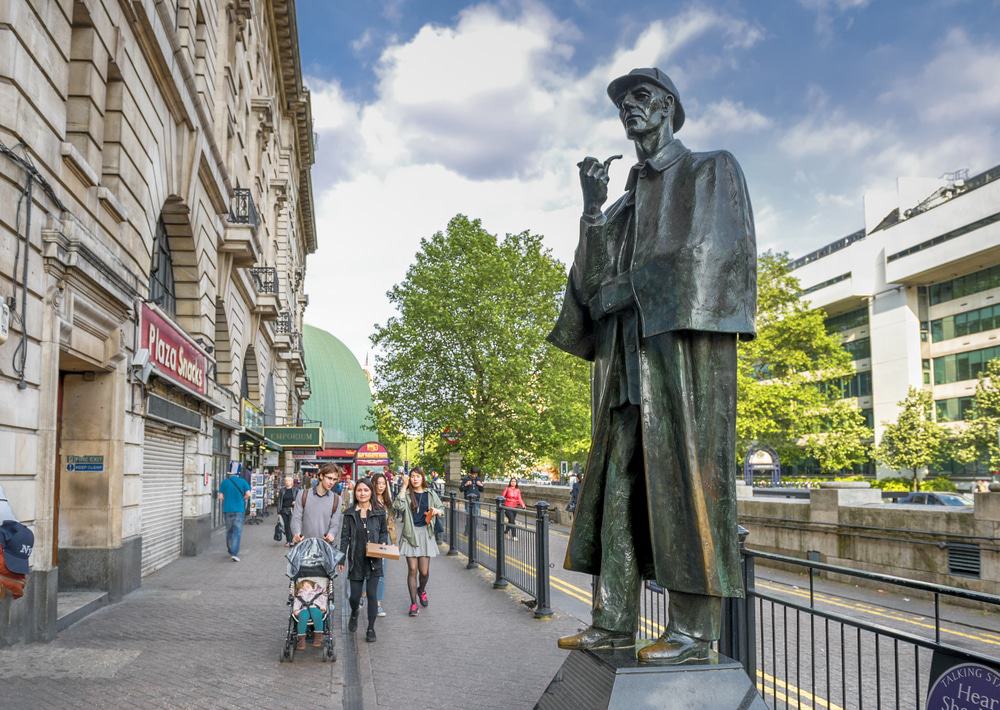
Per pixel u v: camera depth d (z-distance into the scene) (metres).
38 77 8.09
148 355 11.78
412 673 6.96
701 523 3.63
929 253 59.62
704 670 3.66
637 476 4.16
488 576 13.85
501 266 34.22
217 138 20.97
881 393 66.81
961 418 60.44
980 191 55.75
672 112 4.18
